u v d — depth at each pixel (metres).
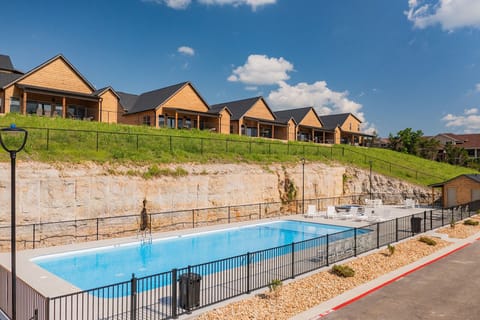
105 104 38.69
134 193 21.45
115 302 9.87
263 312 9.06
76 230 18.92
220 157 29.00
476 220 24.41
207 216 24.66
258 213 28.16
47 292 10.84
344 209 30.03
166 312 8.89
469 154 87.38
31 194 17.91
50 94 33.81
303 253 15.30
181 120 45.25
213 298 9.99
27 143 20.83
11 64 48.06
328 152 43.91
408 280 11.87
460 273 12.66
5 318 8.83
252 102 53.12
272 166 31.12
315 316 8.88
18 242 17.08
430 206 35.44
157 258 16.62
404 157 55.69
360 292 10.62
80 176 19.75
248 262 10.69
